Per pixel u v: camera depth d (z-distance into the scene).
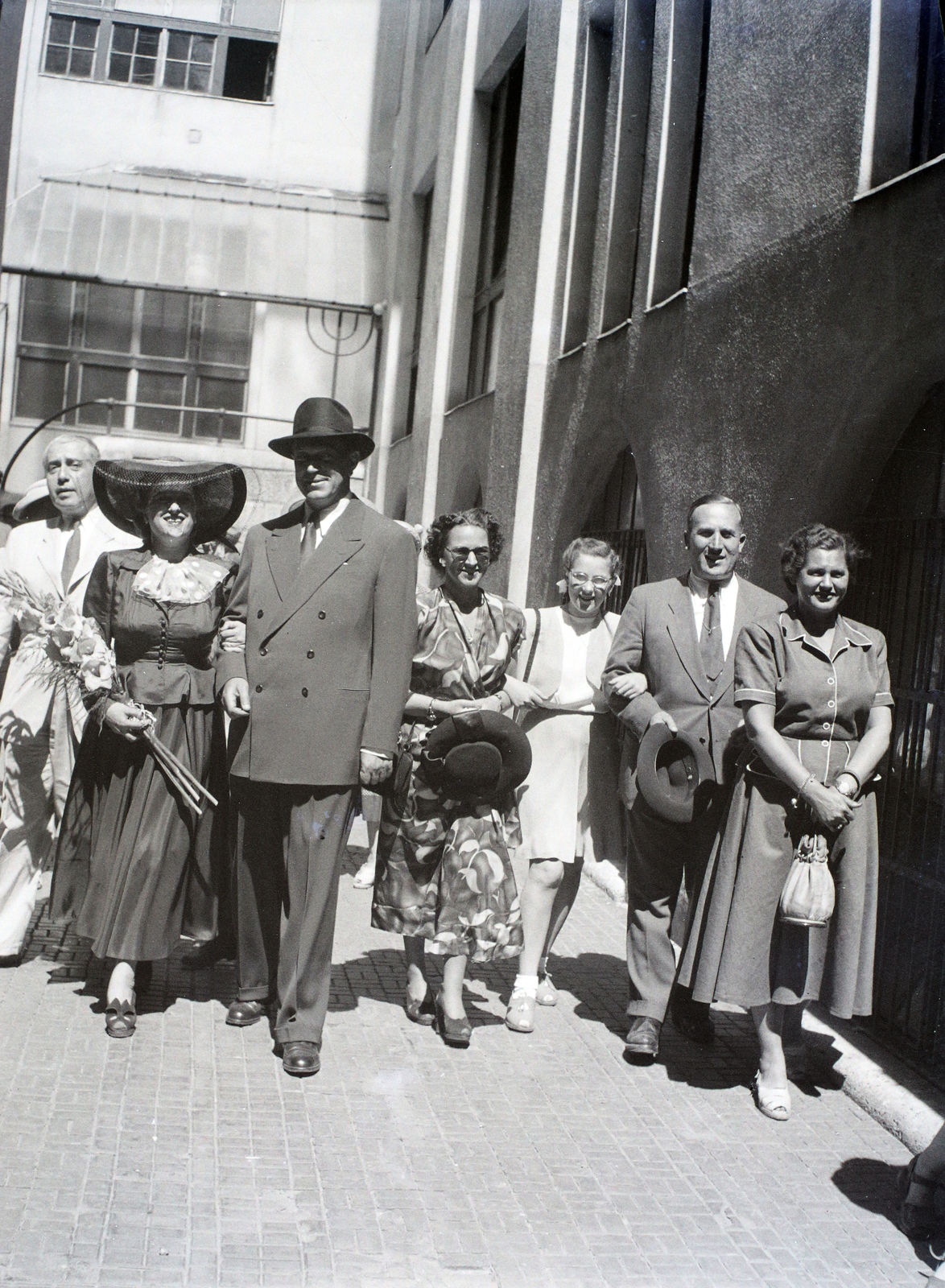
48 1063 3.88
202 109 19.23
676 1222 3.19
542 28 10.43
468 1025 4.40
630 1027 4.54
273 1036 4.23
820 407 5.25
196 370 19.72
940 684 4.48
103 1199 3.05
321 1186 3.22
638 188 8.41
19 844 4.82
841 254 5.18
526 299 10.24
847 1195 3.42
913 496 4.88
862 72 5.11
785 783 3.93
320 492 4.17
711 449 6.42
